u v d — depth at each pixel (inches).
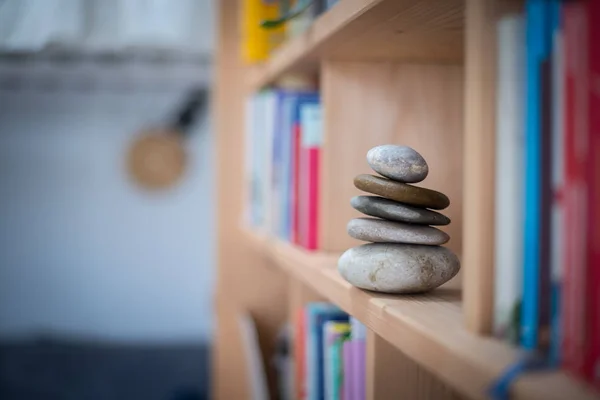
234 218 74.5
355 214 41.1
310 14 43.8
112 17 92.9
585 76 15.5
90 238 204.5
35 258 203.2
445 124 39.0
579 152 15.7
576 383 15.3
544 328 17.0
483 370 16.4
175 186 206.2
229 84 73.9
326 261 38.0
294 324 57.6
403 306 24.1
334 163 40.4
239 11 73.7
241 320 70.2
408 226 27.0
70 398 172.6
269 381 72.5
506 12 18.5
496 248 18.8
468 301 19.8
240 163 74.3
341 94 39.9
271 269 75.2
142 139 202.2
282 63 47.2
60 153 201.3
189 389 177.0
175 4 93.7
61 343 198.5
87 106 200.4
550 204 16.6
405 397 30.3
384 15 27.6
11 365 184.7
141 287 207.8
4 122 198.5
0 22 87.7
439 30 30.5
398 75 39.5
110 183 203.8
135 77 181.5
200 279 209.3
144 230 206.5
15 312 203.2
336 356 39.9
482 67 18.6
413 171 26.6
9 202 201.0
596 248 15.3
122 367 187.0
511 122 18.0
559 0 16.2
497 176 18.6
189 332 210.7
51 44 96.4
